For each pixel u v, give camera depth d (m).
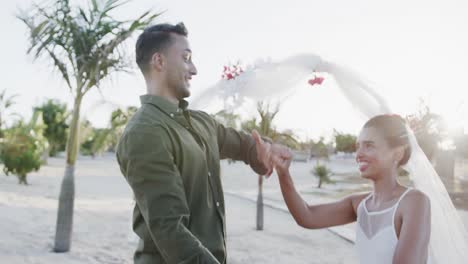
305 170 39.62
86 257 6.94
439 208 2.03
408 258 1.70
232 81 2.01
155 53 1.88
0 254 6.46
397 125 1.93
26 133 19.69
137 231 1.82
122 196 17.67
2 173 25.36
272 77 2.00
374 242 1.87
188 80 1.95
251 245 8.99
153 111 1.78
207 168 1.90
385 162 1.91
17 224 9.08
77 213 11.87
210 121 2.12
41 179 23.83
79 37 6.38
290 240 9.63
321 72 2.03
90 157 81.19
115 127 10.88
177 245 1.57
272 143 2.29
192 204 1.81
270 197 18.69
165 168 1.64
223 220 1.97
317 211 2.22
